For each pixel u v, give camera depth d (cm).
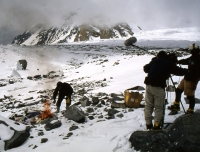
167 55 507
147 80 494
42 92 1587
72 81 2042
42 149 491
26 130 603
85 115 730
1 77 2597
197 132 410
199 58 529
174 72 473
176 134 428
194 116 448
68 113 710
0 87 2022
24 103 1139
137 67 2081
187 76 536
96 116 719
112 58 3534
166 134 429
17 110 1009
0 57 3656
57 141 525
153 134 432
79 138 521
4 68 3100
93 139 499
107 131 539
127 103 769
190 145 392
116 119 632
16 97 1492
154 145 413
